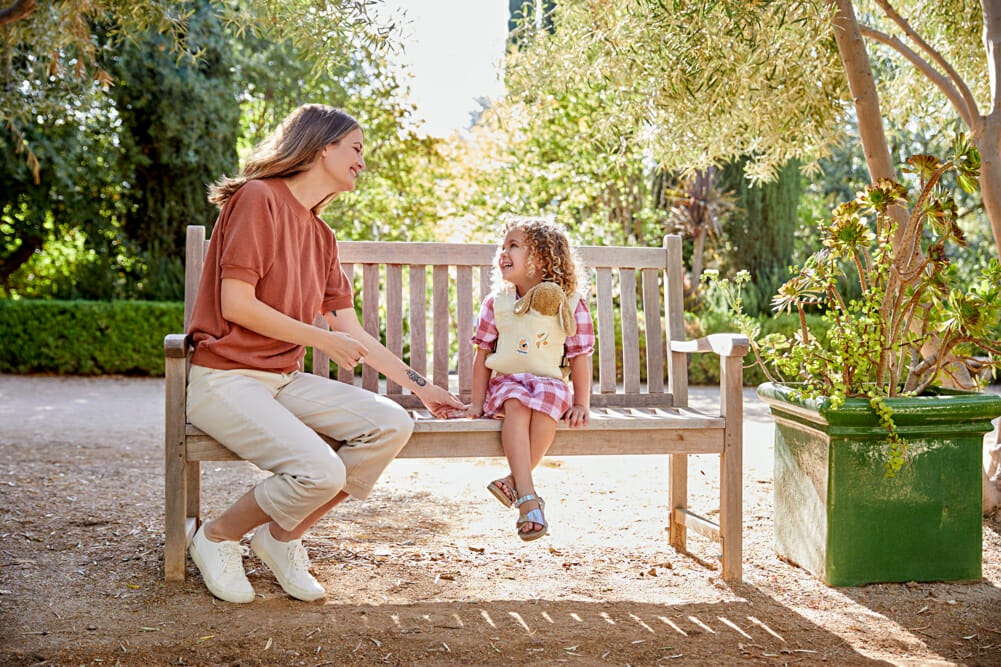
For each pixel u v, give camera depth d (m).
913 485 2.63
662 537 3.16
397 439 2.39
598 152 10.82
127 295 11.80
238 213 2.36
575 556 2.90
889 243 2.90
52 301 10.69
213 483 4.06
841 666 2.02
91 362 10.51
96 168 11.30
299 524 2.40
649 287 3.17
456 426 2.49
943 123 5.06
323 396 2.45
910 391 2.93
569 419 2.53
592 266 3.13
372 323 3.08
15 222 11.88
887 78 5.11
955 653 2.10
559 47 4.64
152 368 10.53
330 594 2.47
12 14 4.16
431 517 3.43
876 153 3.45
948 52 4.72
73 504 3.46
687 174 4.84
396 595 2.48
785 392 2.81
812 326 10.33
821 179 15.89
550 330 2.67
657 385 3.14
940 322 2.90
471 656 2.04
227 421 2.35
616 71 4.15
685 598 2.49
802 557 2.77
